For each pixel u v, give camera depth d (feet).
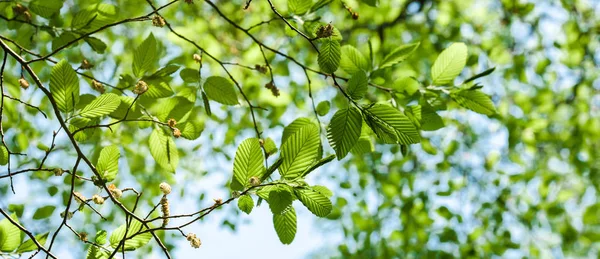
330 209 6.16
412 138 6.35
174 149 8.04
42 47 16.29
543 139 20.34
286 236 6.45
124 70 18.10
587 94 22.49
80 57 16.51
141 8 18.19
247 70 16.93
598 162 21.97
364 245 20.84
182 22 18.49
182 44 14.96
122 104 7.80
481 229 20.10
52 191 15.12
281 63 17.89
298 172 6.13
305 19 8.21
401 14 20.74
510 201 21.67
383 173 21.42
